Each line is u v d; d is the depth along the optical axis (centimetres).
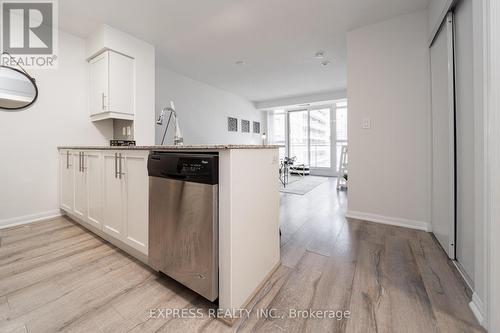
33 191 247
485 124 100
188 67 410
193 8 230
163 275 144
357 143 257
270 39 301
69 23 252
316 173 707
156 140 399
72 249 180
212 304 118
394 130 236
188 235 117
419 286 131
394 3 215
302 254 173
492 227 96
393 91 235
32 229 223
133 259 164
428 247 183
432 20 198
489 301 97
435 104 198
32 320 106
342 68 418
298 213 285
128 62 278
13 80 232
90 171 200
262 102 707
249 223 120
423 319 106
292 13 239
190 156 113
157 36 288
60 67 262
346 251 178
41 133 251
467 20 137
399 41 232
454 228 159
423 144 221
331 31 275
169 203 126
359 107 255
